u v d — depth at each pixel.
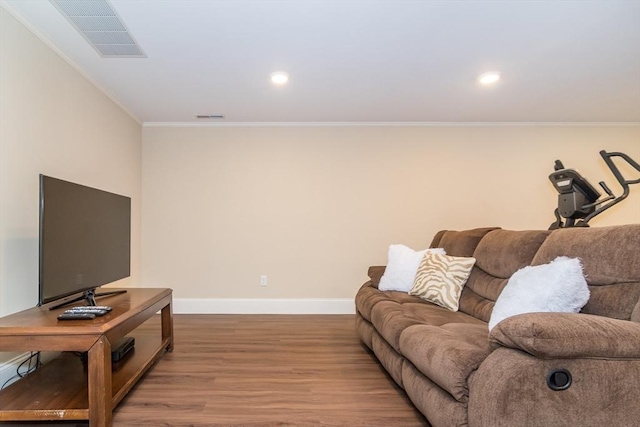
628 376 1.13
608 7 2.02
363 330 2.78
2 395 1.75
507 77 2.95
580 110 3.77
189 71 2.79
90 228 2.23
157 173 3.99
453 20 2.14
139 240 3.92
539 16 2.11
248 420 1.73
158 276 3.96
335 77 2.93
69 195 2.01
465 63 2.70
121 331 1.80
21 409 1.59
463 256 2.69
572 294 1.42
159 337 2.80
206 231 4.00
